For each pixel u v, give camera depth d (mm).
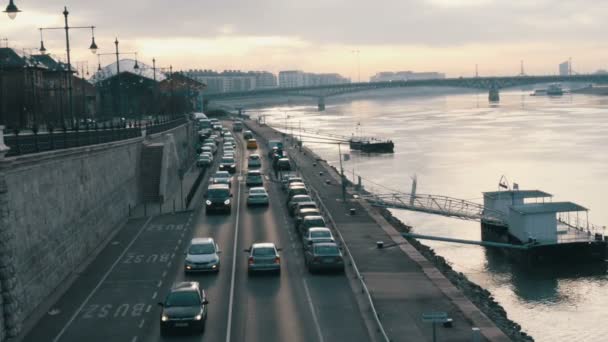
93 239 58250
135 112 162500
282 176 100438
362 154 187750
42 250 44188
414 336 35719
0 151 36406
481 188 120750
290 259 53000
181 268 50625
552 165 148875
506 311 54312
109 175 66812
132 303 42281
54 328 38000
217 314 39406
